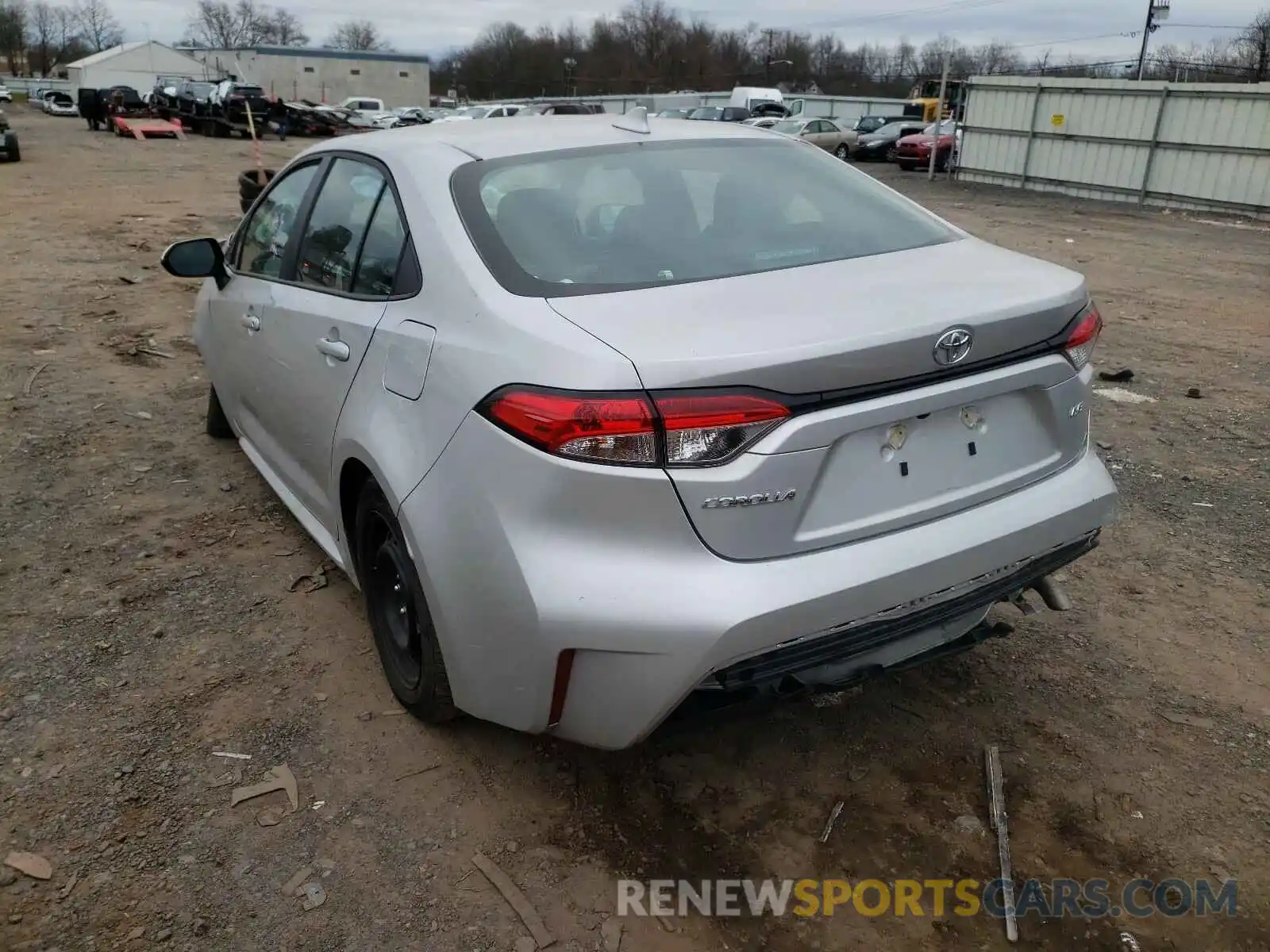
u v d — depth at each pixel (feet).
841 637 7.27
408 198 9.20
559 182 9.17
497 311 7.59
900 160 91.56
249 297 12.41
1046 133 70.54
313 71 224.94
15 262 33.65
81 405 18.63
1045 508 8.19
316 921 7.30
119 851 7.90
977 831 8.26
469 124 10.90
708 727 7.99
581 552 6.90
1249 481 15.55
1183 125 60.23
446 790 8.63
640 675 6.91
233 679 10.16
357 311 9.41
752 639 6.78
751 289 7.80
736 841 8.14
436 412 7.79
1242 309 29.35
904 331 7.06
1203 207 59.82
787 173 10.33
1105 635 11.18
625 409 6.53
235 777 8.74
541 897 7.55
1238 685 10.20
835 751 9.21
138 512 14.06
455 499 7.52
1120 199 65.31
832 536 7.13
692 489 6.63
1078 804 8.54
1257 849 8.04
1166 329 26.61
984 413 7.91
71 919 7.28
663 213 9.07
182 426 17.63
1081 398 8.53
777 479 6.75
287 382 11.05
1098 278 35.24
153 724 9.43
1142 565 12.82
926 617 7.73
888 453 7.33
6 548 12.94
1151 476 15.78
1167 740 9.36
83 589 11.94
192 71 246.06
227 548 13.04
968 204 63.16
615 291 7.73
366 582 9.85
